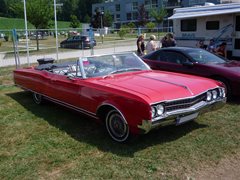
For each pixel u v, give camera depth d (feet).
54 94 21.08
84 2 402.72
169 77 18.21
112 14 329.52
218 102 17.47
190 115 16.10
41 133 18.29
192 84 16.87
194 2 228.02
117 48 79.36
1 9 352.49
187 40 51.11
